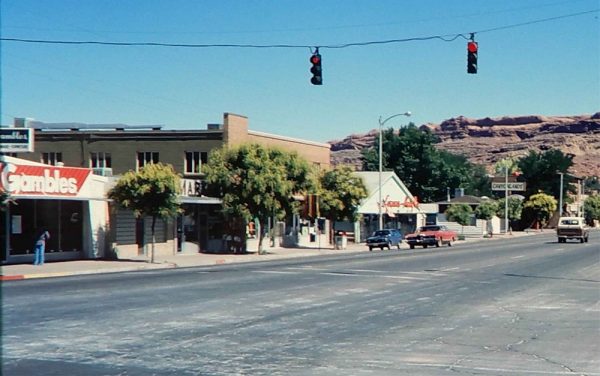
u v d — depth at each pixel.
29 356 11.05
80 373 9.92
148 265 33.31
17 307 16.86
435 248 57.53
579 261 38.75
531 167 133.88
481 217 91.31
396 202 73.62
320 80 24.86
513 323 15.48
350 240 69.50
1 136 32.03
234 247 47.50
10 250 32.31
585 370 10.55
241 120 50.31
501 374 10.23
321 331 14.01
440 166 118.44
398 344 12.62
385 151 119.81
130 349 11.75
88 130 52.78
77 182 34.66
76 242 36.16
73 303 17.77
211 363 10.70
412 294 21.47
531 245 61.09
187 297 19.58
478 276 28.52
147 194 34.81
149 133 50.69
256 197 43.50
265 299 19.45
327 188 56.09
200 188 44.75
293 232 58.44
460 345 12.61
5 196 28.48
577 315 16.91
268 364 10.68
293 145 58.28
